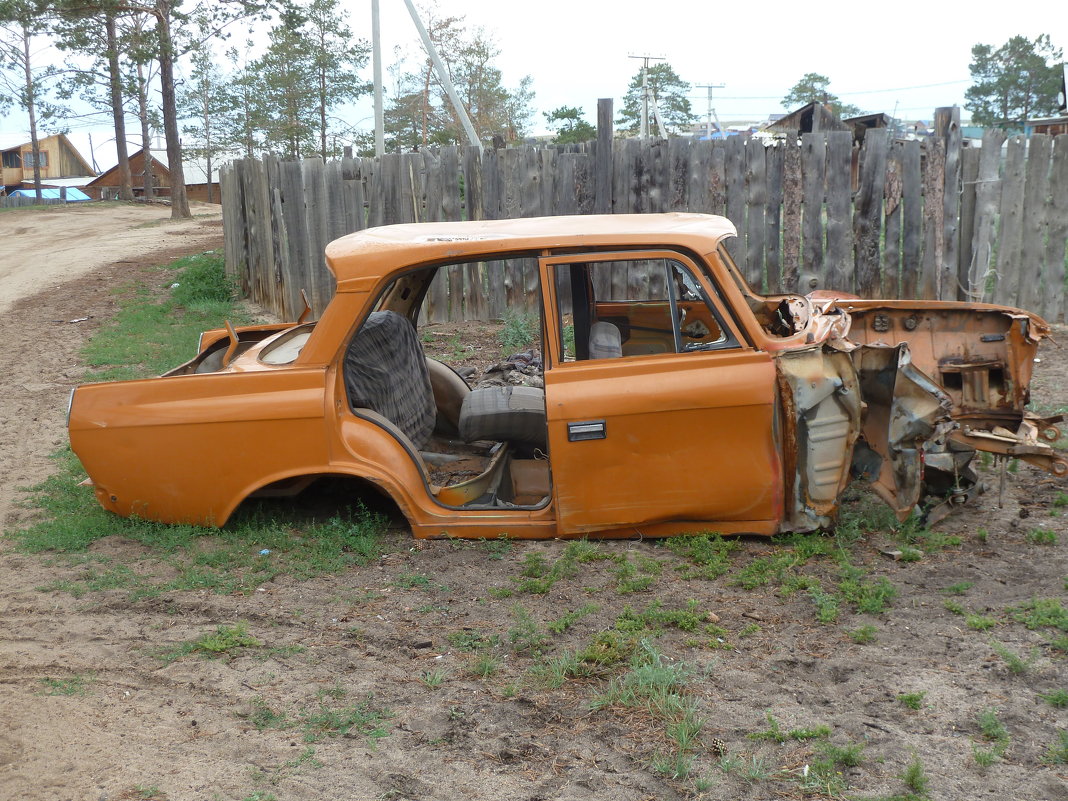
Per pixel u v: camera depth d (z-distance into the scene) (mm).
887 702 3562
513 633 4133
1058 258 10836
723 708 3559
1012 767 3131
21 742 3457
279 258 13594
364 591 4719
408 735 3473
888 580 4574
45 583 4914
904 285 11133
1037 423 5664
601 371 4891
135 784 3193
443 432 6754
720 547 4934
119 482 5344
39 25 39969
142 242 28375
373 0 20359
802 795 3043
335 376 5164
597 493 4973
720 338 5465
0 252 27719
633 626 4172
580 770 3230
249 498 5664
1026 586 4457
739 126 74562
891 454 4910
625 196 11734
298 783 3189
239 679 3916
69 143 86812
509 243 4969
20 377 10672
